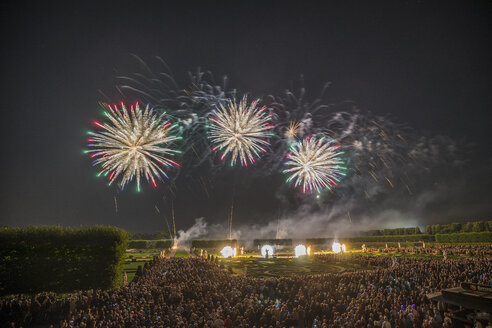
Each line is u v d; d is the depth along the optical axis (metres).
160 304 25.73
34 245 32.50
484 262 36.25
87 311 24.08
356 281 32.44
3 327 23.22
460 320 19.50
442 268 34.69
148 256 68.19
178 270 39.62
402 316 20.16
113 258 33.81
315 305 24.88
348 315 21.73
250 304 25.31
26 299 27.98
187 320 23.19
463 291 20.20
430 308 22.11
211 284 31.62
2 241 31.78
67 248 33.25
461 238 66.81
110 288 33.00
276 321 22.27
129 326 21.28
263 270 46.53
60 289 32.22
